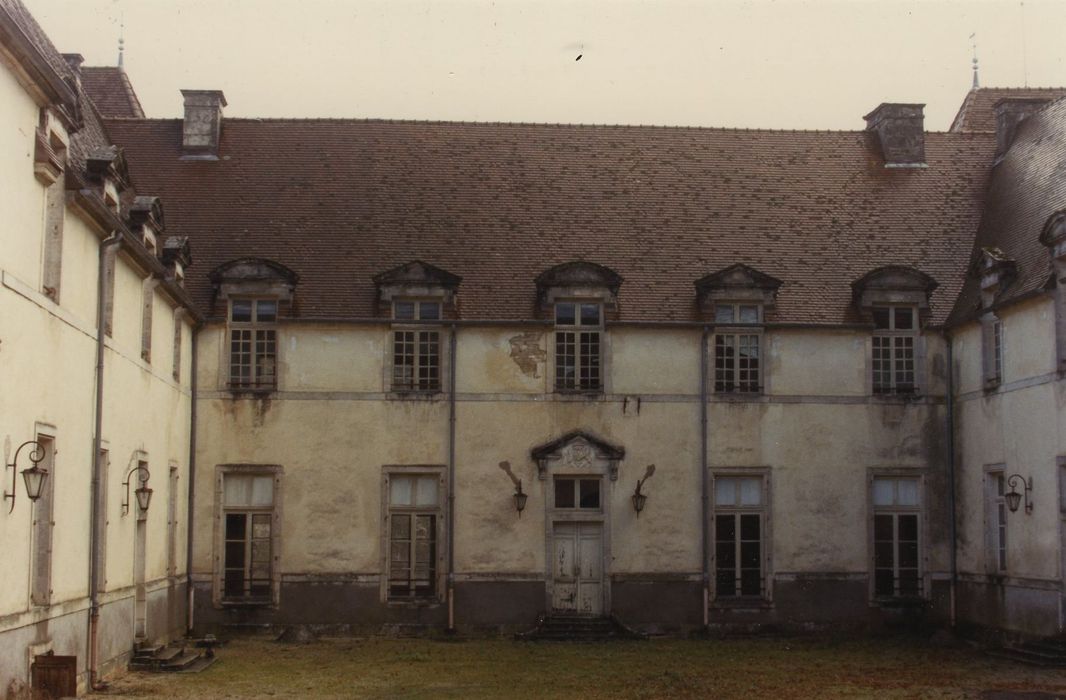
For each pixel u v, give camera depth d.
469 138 30.38
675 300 27.34
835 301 27.58
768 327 27.11
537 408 26.70
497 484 26.48
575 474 26.62
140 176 28.78
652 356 27.00
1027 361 23.78
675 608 26.52
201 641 24.69
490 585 26.28
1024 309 23.92
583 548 26.66
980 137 31.38
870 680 20.17
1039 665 21.92
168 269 23.88
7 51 13.93
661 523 26.67
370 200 28.75
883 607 26.80
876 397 27.25
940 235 29.09
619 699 18.16
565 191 29.38
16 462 14.48
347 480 26.34
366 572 26.19
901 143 30.78
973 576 26.09
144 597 21.52
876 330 27.39
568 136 30.67
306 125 30.28
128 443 20.25
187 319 25.62
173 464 24.34
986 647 24.62
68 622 16.73
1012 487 24.19
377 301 26.66
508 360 26.77
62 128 16.27
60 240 16.12
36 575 15.72
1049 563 22.73
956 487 26.97
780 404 27.11
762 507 26.97
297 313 26.48
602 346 26.89
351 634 26.00
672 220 28.95
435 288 26.58
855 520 26.98
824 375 27.25
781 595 26.72
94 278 17.92
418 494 26.58
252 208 28.34
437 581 26.28
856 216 29.42
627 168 30.06
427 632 26.11
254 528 26.33
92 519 17.81
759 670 21.38
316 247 27.66
